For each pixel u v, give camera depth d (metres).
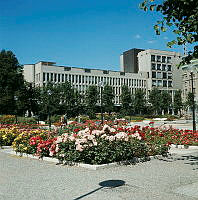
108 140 8.97
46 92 51.25
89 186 6.27
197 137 14.72
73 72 87.75
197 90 70.06
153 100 78.00
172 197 5.39
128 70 115.38
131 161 9.34
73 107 57.50
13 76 54.66
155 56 105.94
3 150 13.63
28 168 8.70
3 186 6.48
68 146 9.43
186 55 8.14
